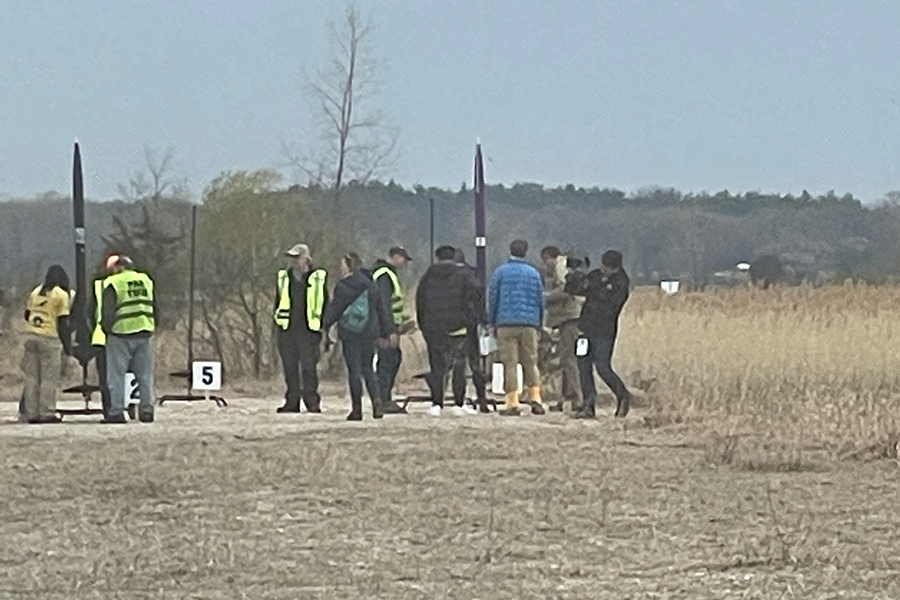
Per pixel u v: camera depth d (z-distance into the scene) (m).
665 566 17.91
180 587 16.84
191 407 39.59
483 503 22.38
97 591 16.69
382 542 19.44
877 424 28.83
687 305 51.19
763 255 89.31
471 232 49.56
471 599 16.19
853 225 91.50
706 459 26.98
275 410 38.34
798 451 27.14
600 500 22.58
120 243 50.12
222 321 50.91
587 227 86.31
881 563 17.94
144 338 33.75
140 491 23.44
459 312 35.97
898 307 50.62
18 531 20.31
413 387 46.88
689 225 91.19
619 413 34.94
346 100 55.75
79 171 34.06
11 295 52.31
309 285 36.72
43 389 34.22
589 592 16.50
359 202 54.12
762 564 17.98
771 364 40.78
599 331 34.69
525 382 36.78
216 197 51.91
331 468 25.59
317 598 16.27
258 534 19.98
